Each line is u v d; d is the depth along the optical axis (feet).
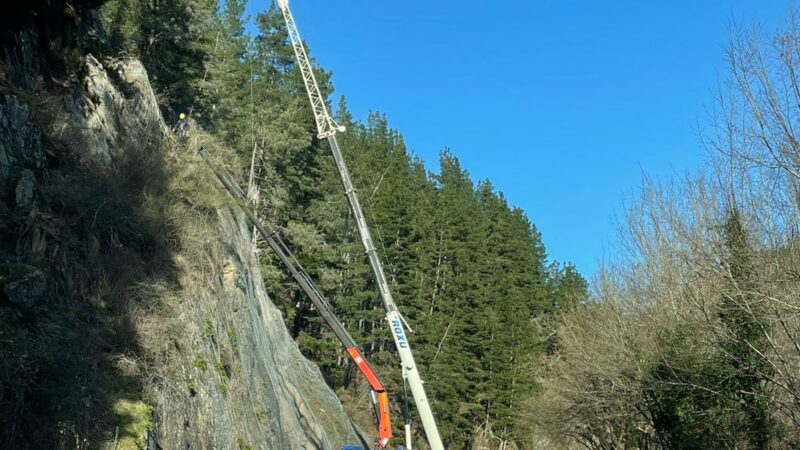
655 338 68.74
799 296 43.86
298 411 68.23
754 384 58.39
